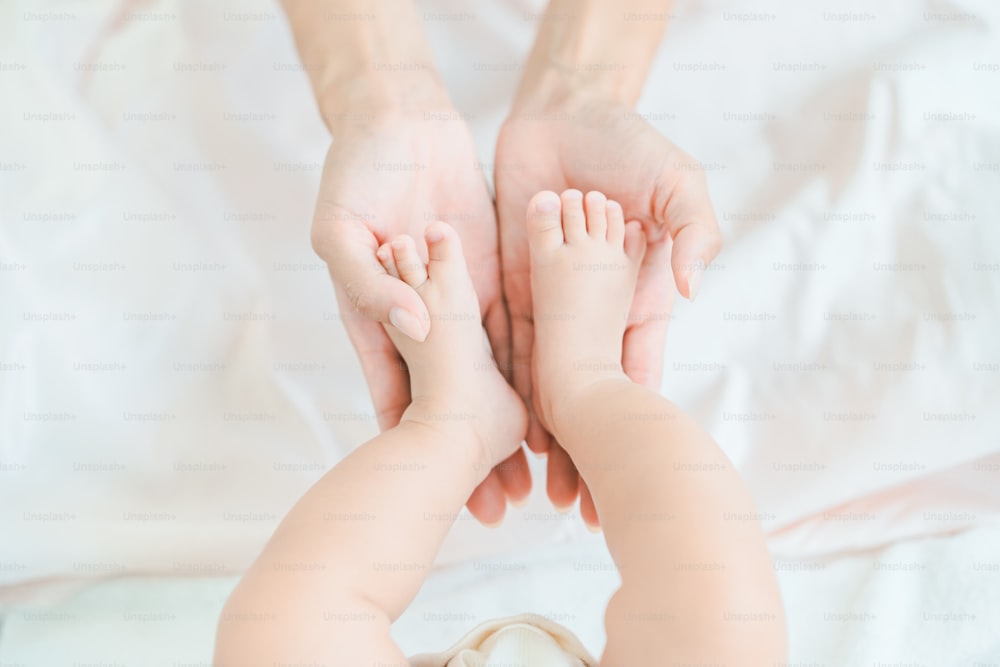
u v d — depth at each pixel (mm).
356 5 1172
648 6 1195
